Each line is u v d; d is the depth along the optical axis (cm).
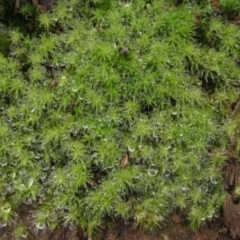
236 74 17
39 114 16
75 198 15
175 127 16
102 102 17
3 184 15
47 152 16
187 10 18
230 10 18
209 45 18
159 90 17
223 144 16
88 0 18
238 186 15
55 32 18
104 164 16
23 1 18
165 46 17
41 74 17
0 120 16
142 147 16
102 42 17
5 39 17
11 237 15
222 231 15
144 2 18
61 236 15
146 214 15
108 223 15
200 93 17
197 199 15
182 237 15
